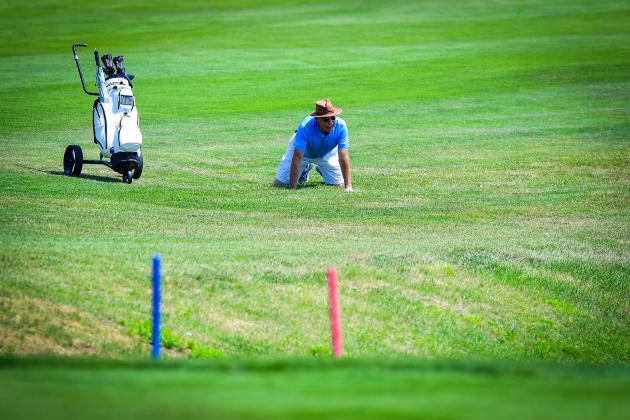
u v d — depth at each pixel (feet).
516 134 294.66
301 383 72.38
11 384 70.23
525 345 132.67
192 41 529.86
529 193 214.28
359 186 216.13
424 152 265.13
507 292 144.56
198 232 159.12
